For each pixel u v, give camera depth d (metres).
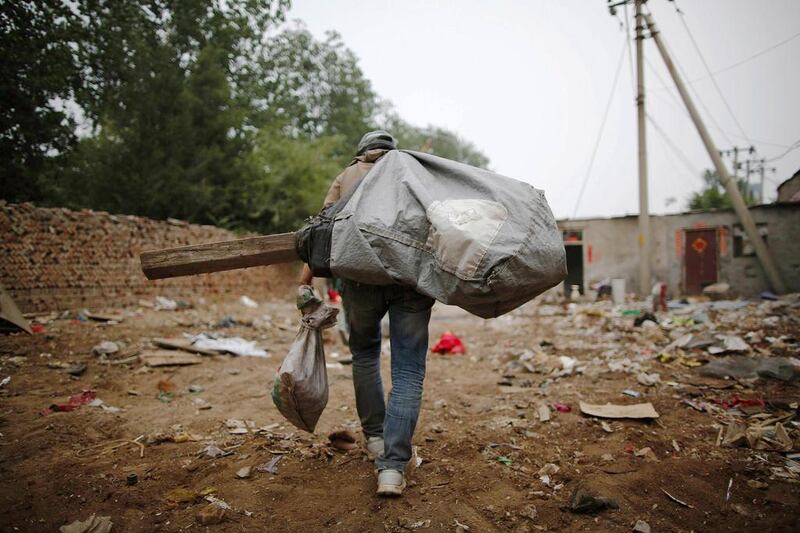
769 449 2.66
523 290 1.98
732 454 2.63
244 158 16.64
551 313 12.00
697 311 9.23
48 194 11.08
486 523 2.02
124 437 3.01
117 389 4.30
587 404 3.54
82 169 13.56
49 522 2.00
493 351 6.91
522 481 2.39
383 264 2.06
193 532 1.94
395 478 2.18
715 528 1.94
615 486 2.28
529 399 3.91
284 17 20.86
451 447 2.85
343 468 2.56
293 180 18.48
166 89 14.10
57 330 6.52
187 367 5.30
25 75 9.77
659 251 16.62
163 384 4.38
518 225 2.00
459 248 1.93
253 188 17.11
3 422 3.19
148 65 14.09
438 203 2.07
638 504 2.13
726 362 4.47
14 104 9.50
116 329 7.06
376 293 2.30
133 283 10.23
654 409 3.42
